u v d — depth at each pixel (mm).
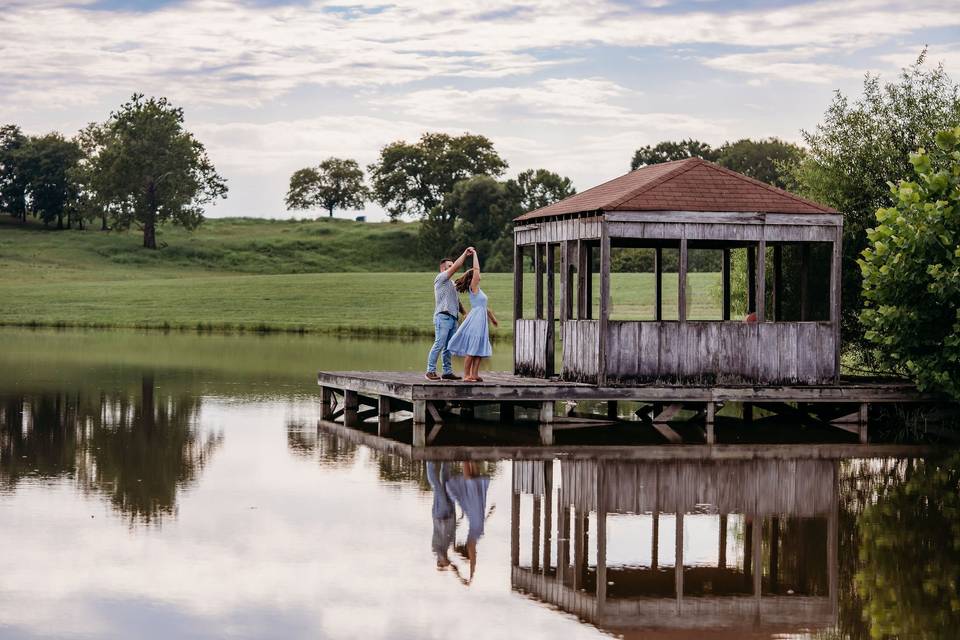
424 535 13406
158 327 58062
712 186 21625
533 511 14734
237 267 110438
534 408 25547
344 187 184750
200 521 13859
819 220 21625
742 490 16156
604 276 20953
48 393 27188
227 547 12695
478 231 117875
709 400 21328
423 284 75688
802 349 21859
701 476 17141
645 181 22125
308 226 136625
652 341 21234
